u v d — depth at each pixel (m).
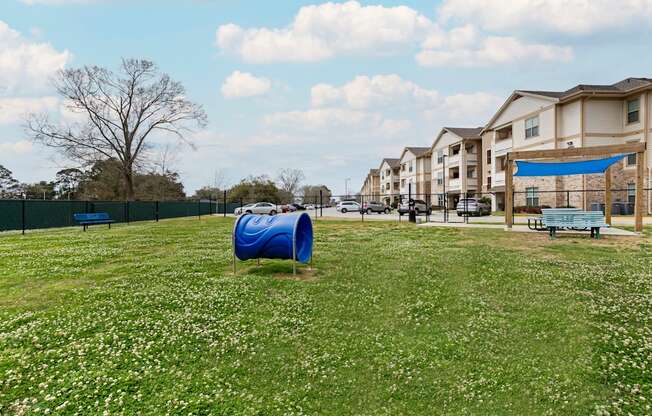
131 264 9.66
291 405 3.38
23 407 3.24
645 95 25.06
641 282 7.31
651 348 4.36
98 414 3.15
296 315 5.64
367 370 4.03
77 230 21.30
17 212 21.64
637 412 3.21
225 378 3.85
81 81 36.97
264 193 66.12
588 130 26.78
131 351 4.38
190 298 6.46
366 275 8.23
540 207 30.72
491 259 9.91
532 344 4.62
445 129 52.22
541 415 3.22
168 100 42.09
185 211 43.16
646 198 25.12
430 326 5.24
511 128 35.06
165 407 3.28
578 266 8.91
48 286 7.34
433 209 51.31
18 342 4.57
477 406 3.36
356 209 48.16
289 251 8.34
